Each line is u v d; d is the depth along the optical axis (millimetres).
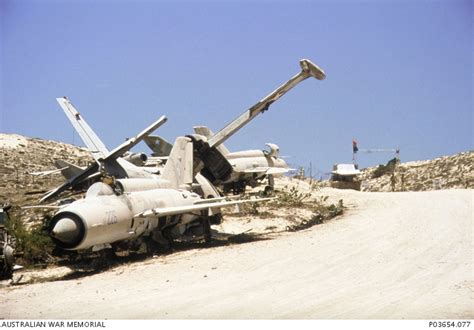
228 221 35875
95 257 26516
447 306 16766
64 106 38125
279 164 50062
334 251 25172
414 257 23453
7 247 22844
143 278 21469
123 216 24484
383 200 45688
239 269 22281
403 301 17359
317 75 36812
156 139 44594
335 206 40938
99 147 36750
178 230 29828
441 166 83875
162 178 30547
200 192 33844
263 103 38469
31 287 21047
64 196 38875
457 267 21547
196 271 22219
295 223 36031
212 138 39719
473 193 47719
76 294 19406
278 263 23094
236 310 16609
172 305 17312
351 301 17453
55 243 22859
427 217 34250
